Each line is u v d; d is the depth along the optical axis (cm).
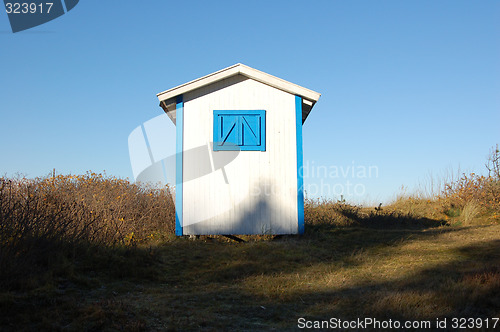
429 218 1473
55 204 898
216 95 1034
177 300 565
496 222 1288
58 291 546
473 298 518
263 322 491
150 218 1048
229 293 603
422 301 526
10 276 545
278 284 646
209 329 463
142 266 713
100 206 955
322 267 757
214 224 1003
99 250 730
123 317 478
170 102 1048
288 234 1008
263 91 1036
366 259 816
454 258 779
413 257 812
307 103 1068
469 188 1535
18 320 446
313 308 539
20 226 636
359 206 1638
